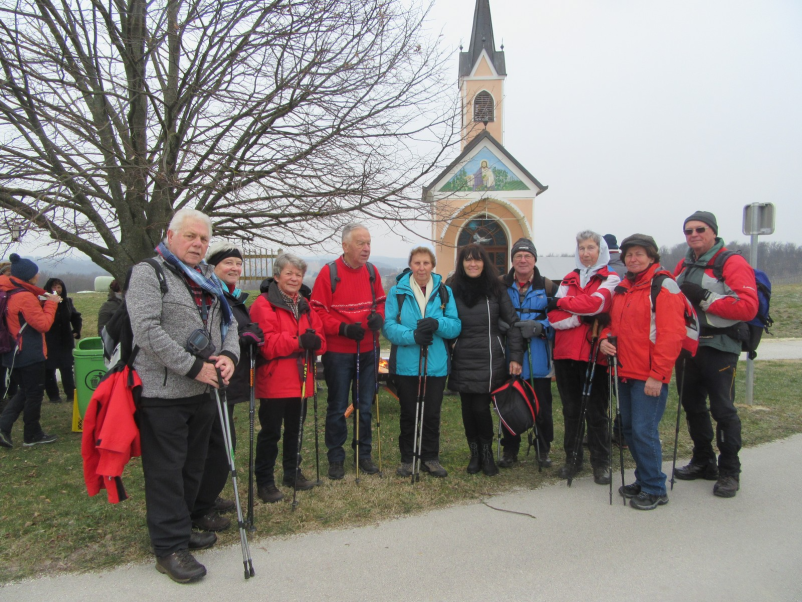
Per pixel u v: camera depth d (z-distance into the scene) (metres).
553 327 4.11
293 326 3.66
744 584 2.62
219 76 5.65
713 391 3.81
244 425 5.75
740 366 9.53
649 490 3.56
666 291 3.47
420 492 3.78
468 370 4.06
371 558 2.89
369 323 3.86
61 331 7.11
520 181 19.28
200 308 2.86
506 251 19.72
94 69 5.27
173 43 5.70
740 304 3.61
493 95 22.70
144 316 2.57
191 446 2.90
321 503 3.59
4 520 3.35
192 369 2.63
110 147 5.48
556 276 17.41
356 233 3.97
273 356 3.51
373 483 3.96
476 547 3.01
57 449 5.03
